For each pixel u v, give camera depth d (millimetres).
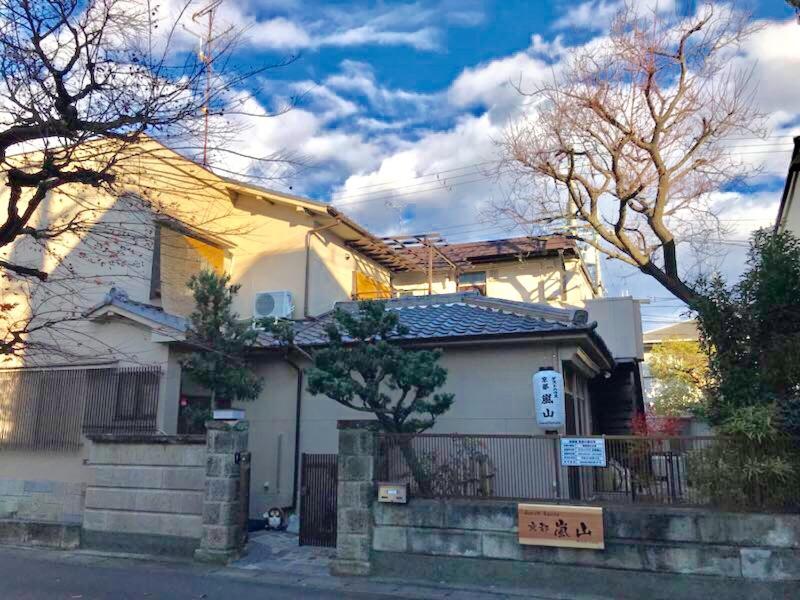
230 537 9195
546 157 15281
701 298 7684
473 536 7984
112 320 12414
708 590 6949
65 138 6180
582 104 14477
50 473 12078
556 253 21438
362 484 8562
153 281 13711
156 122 6301
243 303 16516
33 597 7484
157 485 9867
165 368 11742
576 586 7461
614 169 14336
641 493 7547
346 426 8750
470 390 11258
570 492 7938
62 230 6965
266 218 16906
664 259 14422
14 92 6047
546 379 10000
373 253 19641
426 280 22156
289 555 9484
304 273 16234
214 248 16125
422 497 8328
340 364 9000
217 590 7762
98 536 10102
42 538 10531
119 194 7164
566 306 21062
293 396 12742
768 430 6801
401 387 9148
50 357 12789
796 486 6867
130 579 8312
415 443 8648
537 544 7633
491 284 22078
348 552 8484
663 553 7176
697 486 7250
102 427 11664
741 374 7262
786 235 7488
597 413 16141
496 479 8273
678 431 16797
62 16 6086
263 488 12461
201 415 10797
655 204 14258
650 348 30750
